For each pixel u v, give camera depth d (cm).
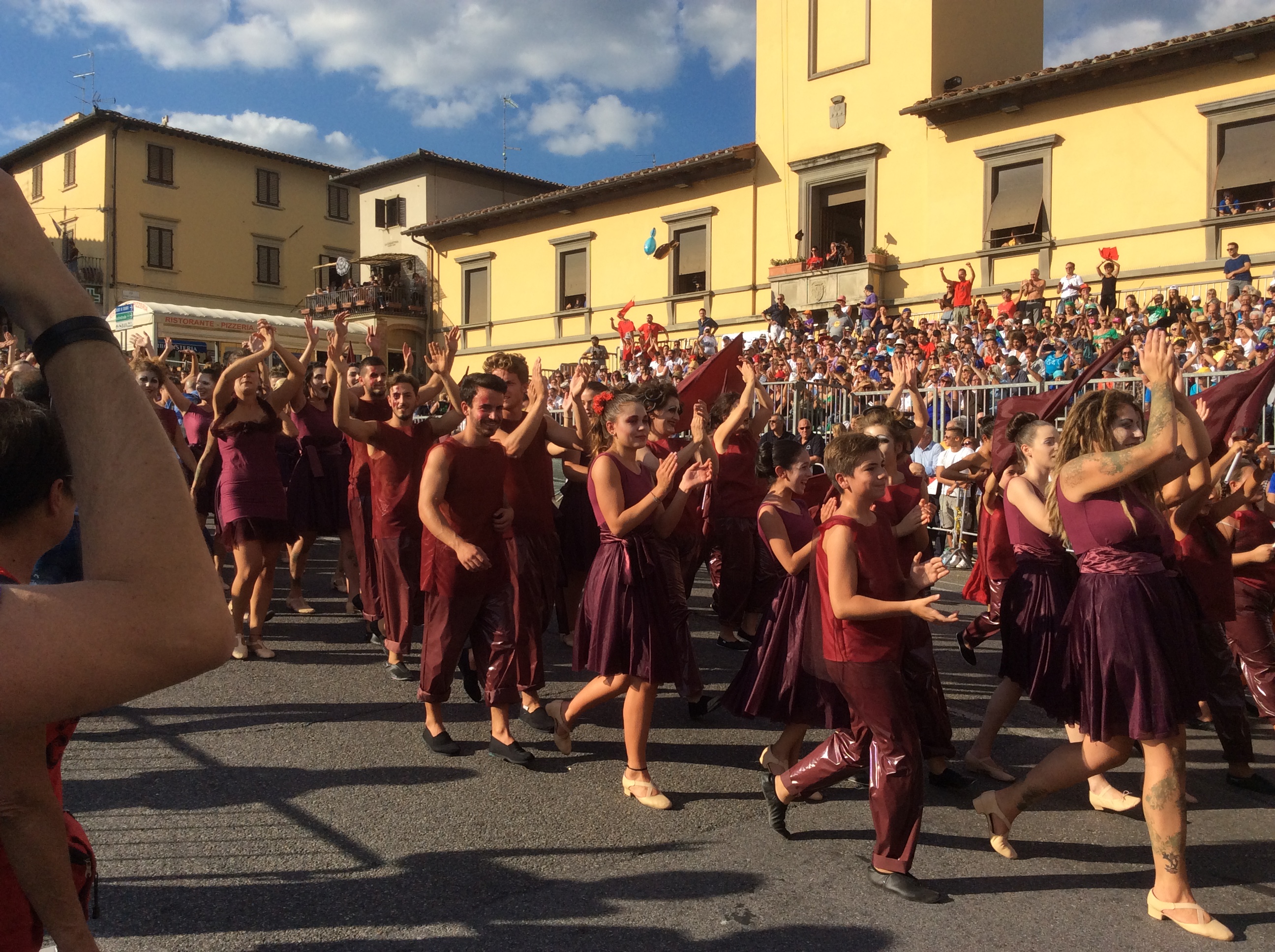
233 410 613
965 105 1934
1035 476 438
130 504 100
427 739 475
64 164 3656
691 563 620
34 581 241
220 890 324
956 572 1007
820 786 370
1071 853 377
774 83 2275
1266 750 510
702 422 539
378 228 3231
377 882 333
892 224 2081
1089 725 333
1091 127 1819
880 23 2092
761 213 2305
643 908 320
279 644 669
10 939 175
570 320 2694
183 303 3659
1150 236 1758
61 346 103
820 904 327
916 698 441
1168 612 330
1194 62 1691
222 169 3781
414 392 582
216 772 434
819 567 352
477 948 292
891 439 458
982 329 1630
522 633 466
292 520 745
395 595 586
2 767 173
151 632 98
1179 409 364
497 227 2872
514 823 388
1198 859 375
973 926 314
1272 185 1641
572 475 692
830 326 1975
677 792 431
